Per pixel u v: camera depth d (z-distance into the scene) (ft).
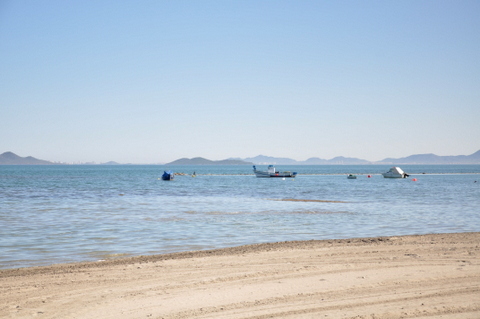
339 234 71.26
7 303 30.50
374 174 595.06
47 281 36.83
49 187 239.71
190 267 42.19
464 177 459.32
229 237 67.72
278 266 42.32
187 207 121.49
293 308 29.17
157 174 572.10
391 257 46.52
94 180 353.72
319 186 264.11
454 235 63.77
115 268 42.09
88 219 91.20
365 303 30.22
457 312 28.37
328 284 35.27
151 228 77.46
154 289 34.12
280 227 79.25
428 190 215.51
